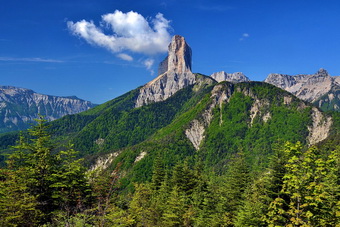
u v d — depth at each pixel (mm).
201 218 46750
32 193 30906
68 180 30531
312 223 25078
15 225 25453
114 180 20938
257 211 32094
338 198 30000
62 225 23188
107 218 21719
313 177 25422
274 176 32281
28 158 32438
